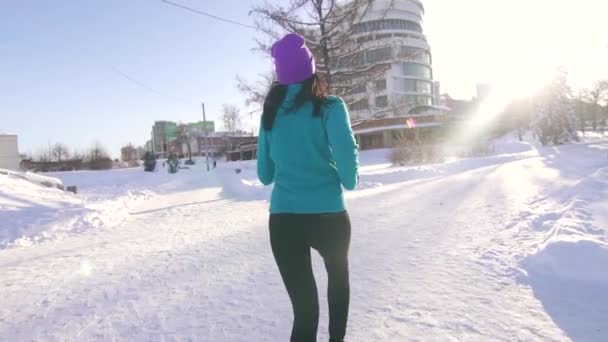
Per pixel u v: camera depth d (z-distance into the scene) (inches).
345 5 571.8
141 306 147.3
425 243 212.2
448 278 155.0
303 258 82.7
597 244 153.2
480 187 432.5
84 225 352.8
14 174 641.0
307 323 83.7
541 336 105.9
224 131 3580.2
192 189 808.3
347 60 616.1
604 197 244.5
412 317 122.3
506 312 121.8
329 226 81.7
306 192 81.2
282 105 83.4
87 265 215.5
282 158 82.9
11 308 152.0
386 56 613.3
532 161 759.1
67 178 1269.7
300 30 576.1
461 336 108.6
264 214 374.9
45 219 342.0
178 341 116.7
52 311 147.2
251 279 173.0
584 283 137.5
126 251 247.6
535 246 182.1
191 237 282.0
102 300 156.4
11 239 294.5
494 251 183.6
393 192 462.0
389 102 739.4
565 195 276.2
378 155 1743.4
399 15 2728.8
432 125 2158.0
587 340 102.4
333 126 78.7
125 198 635.5
